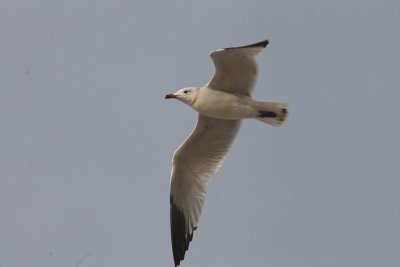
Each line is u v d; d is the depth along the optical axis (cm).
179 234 1692
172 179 1678
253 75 1516
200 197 1677
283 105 1528
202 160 1675
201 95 1544
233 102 1531
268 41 1435
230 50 1447
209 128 1638
